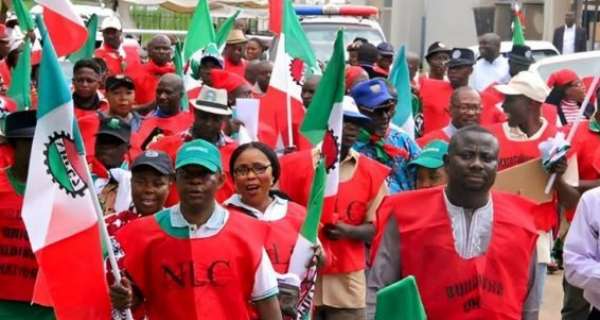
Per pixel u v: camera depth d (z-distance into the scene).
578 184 9.57
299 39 11.39
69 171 6.25
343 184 8.88
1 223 7.59
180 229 6.30
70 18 8.97
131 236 6.34
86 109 11.43
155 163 7.32
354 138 8.89
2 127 8.75
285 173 8.70
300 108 10.94
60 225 6.23
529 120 9.70
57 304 6.25
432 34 36.81
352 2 40.59
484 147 6.73
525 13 33.88
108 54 16.19
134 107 13.45
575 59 17.05
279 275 6.91
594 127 10.19
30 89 11.44
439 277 6.83
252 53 18.11
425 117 13.89
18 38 16.30
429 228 6.85
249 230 6.39
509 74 16.20
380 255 6.95
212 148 6.32
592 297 7.29
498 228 6.84
